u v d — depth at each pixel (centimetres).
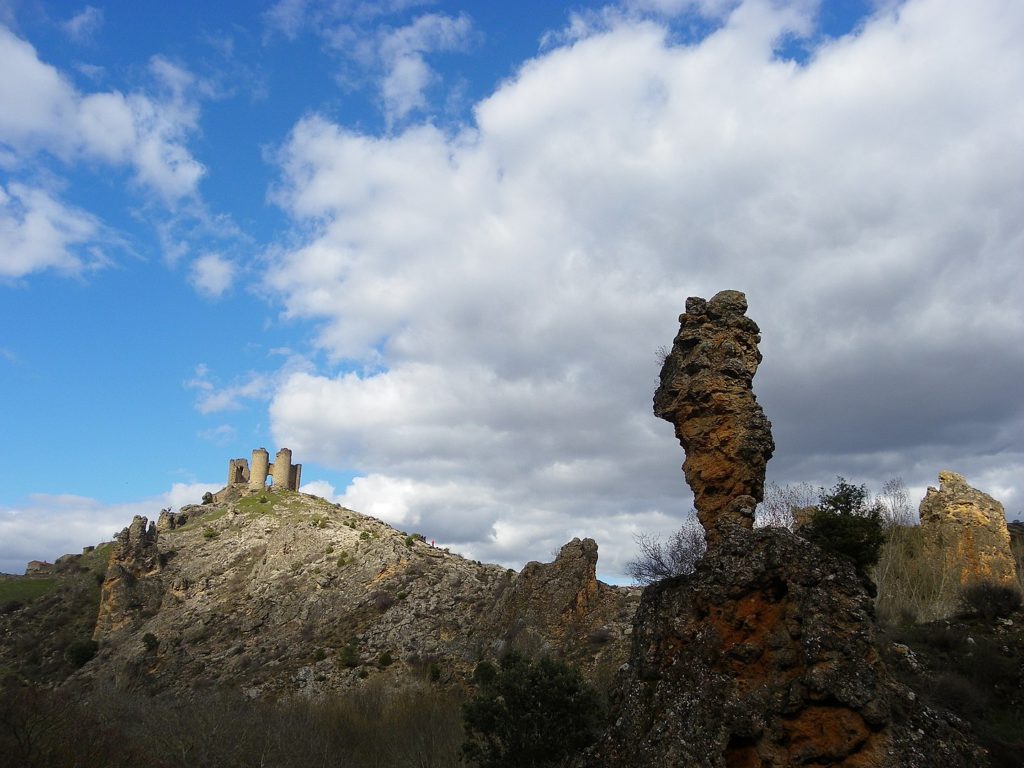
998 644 3225
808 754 1545
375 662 6362
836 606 1667
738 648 1694
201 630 8331
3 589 11806
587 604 5894
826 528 3244
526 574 6316
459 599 7356
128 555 9988
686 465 2191
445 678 5616
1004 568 4669
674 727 1673
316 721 4541
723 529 1952
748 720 1600
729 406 2114
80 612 10394
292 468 15938
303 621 7856
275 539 10875
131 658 8006
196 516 13512
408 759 3850
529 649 5484
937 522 4912
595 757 1861
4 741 2930
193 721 4153
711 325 2239
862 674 1584
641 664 1927
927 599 4338
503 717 2761
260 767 3656
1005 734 2328
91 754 3131
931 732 1588
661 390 2295
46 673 8469
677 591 1955
